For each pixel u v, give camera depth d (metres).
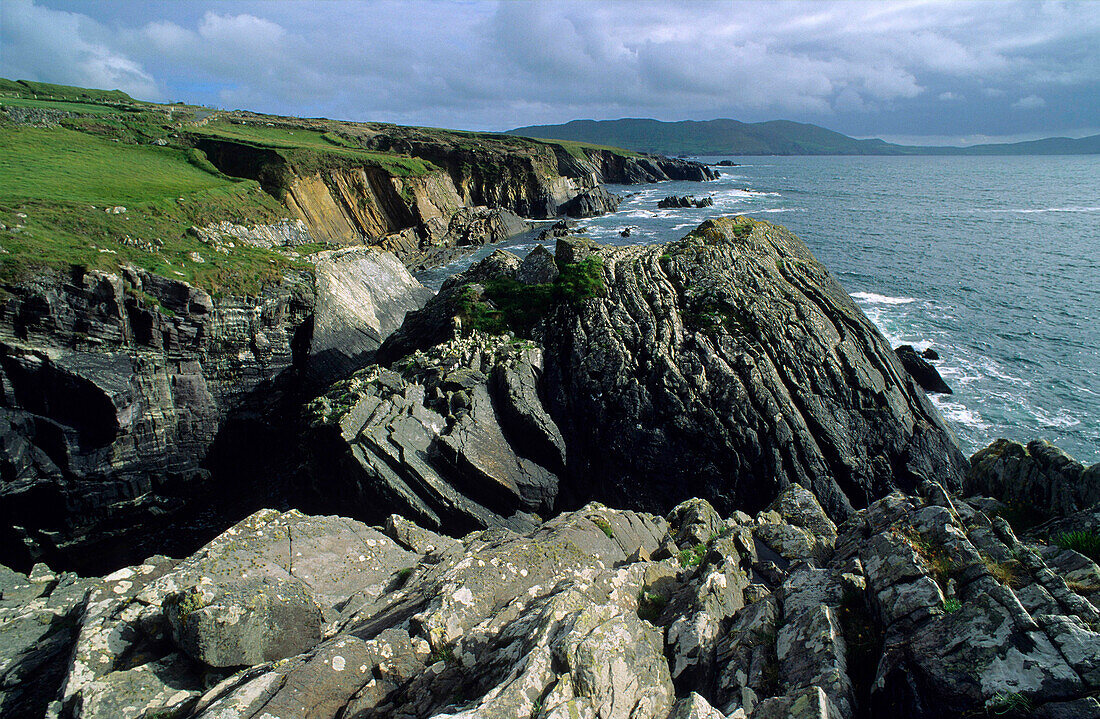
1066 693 7.00
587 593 11.26
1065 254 80.12
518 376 32.97
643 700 8.05
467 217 98.06
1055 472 15.02
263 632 10.05
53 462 30.38
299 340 43.91
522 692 7.51
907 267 73.62
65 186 47.34
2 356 28.97
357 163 89.12
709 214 122.81
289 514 15.95
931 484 13.05
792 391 32.88
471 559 12.25
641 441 31.19
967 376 44.34
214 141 84.06
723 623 10.81
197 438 35.81
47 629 11.70
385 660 9.45
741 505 30.17
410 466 27.36
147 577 12.72
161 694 9.05
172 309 34.72
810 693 7.81
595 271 39.06
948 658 7.99
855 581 10.37
